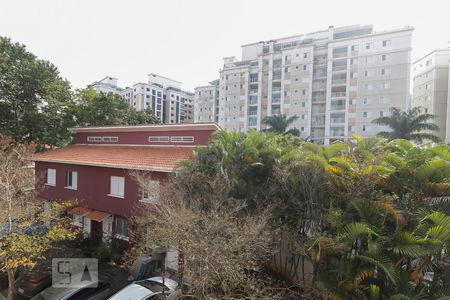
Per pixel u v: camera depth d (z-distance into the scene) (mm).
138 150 16844
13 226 9391
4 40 21234
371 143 8977
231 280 5844
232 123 58375
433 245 5590
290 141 10883
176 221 6941
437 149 7508
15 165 12711
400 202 6934
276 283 7371
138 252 9164
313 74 49688
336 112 47125
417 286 5992
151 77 105500
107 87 98000
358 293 5820
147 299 7984
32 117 21516
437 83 49344
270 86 53781
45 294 8289
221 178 8750
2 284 10211
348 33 50094
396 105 42500
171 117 105062
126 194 13805
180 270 7734
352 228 6000
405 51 42062
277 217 8102
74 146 20859
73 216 16375
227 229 6500
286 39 55344
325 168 7695
